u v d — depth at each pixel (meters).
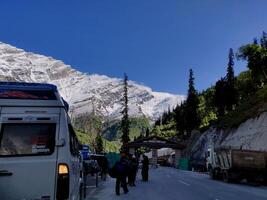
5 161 6.96
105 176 33.53
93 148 142.75
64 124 7.36
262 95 62.22
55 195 6.98
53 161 7.07
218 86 100.88
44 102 7.38
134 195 19.91
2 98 7.28
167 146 86.94
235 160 30.36
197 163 68.62
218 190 23.16
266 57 87.06
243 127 59.72
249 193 21.28
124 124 102.06
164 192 21.66
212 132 82.56
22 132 7.18
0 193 6.86
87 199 17.80
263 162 30.38
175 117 138.12
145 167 32.41
